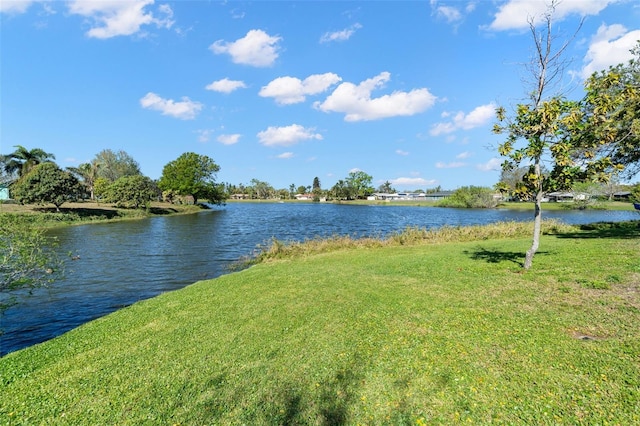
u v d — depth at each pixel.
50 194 35.06
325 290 8.23
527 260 8.77
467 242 16.64
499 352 4.38
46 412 3.91
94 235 26.17
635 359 3.94
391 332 5.34
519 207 70.94
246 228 32.69
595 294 6.28
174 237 25.52
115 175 77.31
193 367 4.73
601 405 3.25
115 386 4.38
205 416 3.67
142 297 10.52
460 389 3.71
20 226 7.71
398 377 4.05
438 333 5.12
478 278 8.27
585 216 39.47
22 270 7.52
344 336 5.36
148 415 3.75
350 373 4.24
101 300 10.21
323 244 16.33
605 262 8.59
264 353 5.01
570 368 3.89
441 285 7.89
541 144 7.63
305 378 4.24
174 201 72.44
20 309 9.38
